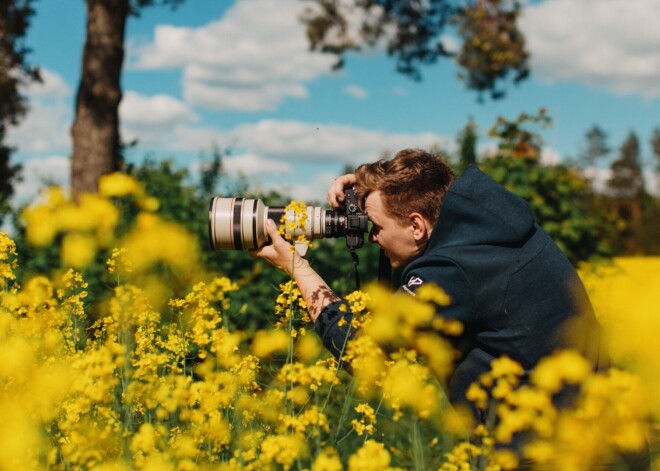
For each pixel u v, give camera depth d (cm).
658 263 1216
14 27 1251
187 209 696
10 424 192
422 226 242
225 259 593
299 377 206
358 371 225
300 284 255
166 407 212
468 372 224
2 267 258
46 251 585
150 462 194
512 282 215
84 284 273
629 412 177
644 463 208
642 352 139
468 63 1306
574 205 848
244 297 551
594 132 6456
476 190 224
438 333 219
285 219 260
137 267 273
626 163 6462
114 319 252
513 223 220
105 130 913
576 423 186
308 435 207
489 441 195
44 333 250
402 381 212
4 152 2023
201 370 227
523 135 857
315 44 1312
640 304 137
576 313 219
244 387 232
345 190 269
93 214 276
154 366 226
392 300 222
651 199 6331
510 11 1305
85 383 206
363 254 653
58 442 215
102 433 200
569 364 189
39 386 204
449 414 236
